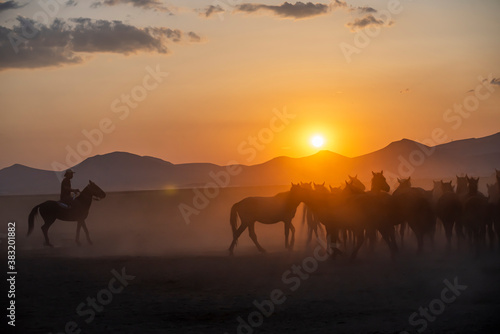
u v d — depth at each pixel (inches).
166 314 469.1
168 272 676.1
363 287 547.8
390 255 757.3
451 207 751.1
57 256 863.1
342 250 806.5
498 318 414.9
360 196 714.8
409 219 727.1
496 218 740.7
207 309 481.7
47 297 548.4
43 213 999.6
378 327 403.9
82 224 1026.7
